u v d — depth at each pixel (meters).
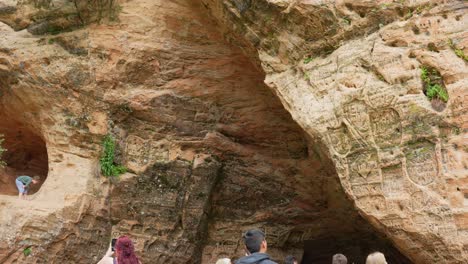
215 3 10.22
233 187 11.99
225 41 11.02
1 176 12.55
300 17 9.15
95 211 10.70
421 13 8.23
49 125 11.09
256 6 9.50
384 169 8.26
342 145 8.66
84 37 10.99
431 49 8.09
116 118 11.16
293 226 12.25
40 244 10.00
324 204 12.03
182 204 11.52
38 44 11.02
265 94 11.43
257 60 10.52
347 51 8.78
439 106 7.92
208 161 11.66
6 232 9.77
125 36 10.99
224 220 12.11
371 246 12.91
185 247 11.55
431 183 7.80
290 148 11.91
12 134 12.62
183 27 11.07
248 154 11.88
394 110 8.20
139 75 11.17
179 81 11.30
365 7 8.64
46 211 10.14
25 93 11.10
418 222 7.86
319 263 13.39
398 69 8.23
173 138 11.48
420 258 8.05
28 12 11.12
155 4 10.98
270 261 4.00
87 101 10.97
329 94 8.86
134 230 11.12
